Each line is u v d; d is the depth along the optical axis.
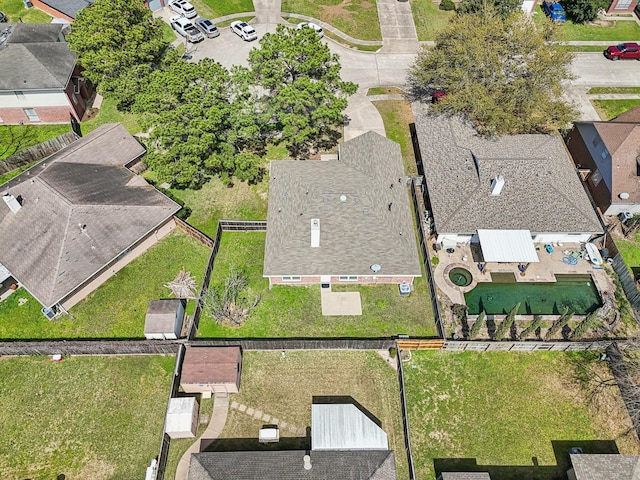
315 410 32.72
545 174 43.53
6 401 34.91
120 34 52.78
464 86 50.34
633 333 38.41
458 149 47.16
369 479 29.19
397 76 62.69
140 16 56.28
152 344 36.22
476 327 36.34
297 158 51.81
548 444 33.09
